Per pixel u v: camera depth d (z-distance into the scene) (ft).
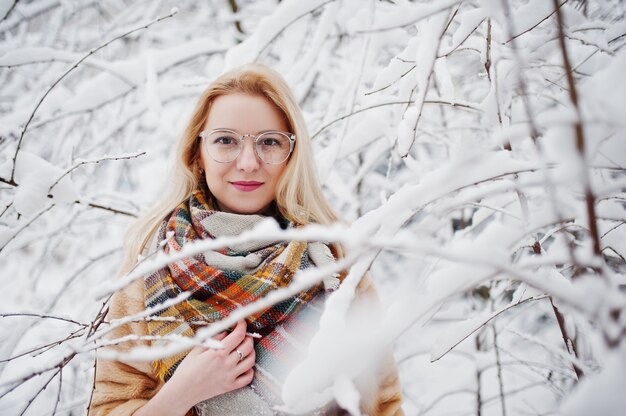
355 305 3.28
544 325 6.23
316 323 3.30
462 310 5.26
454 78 5.97
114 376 3.23
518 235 1.92
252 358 3.02
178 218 3.55
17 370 4.92
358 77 4.52
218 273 3.22
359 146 5.32
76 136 7.48
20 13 7.22
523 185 1.63
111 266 7.23
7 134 5.00
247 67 3.62
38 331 5.55
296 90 6.55
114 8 8.66
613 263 3.55
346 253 3.73
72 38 8.07
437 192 2.01
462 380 5.24
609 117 1.49
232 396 3.06
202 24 9.14
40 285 7.28
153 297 3.25
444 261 2.90
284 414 3.00
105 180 7.41
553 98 3.49
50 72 7.57
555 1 1.57
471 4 4.98
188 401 2.81
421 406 5.61
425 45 2.36
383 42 5.47
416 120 2.45
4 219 4.56
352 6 6.19
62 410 4.10
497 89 2.74
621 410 1.26
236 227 3.46
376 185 7.04
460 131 5.72
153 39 9.11
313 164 3.84
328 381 1.72
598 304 1.42
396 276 7.13
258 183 3.51
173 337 1.90
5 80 7.90
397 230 2.13
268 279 3.23
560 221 1.81
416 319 1.75
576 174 1.48
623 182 1.56
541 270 2.57
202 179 3.95
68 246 7.77
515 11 2.70
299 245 3.43
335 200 7.57
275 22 5.17
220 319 3.11
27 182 3.75
